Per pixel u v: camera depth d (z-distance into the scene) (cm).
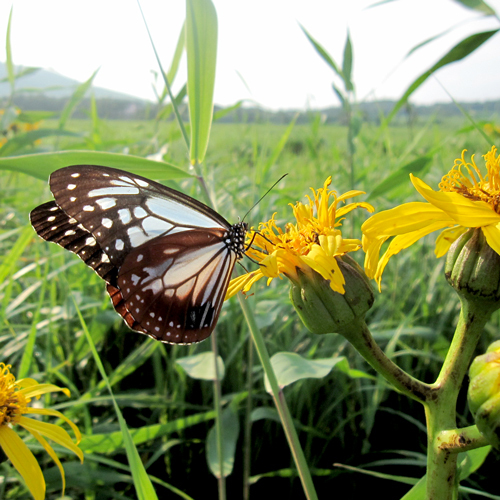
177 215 15
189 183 30
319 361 16
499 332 24
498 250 10
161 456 21
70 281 26
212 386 23
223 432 18
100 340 25
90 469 17
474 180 13
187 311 15
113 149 32
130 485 20
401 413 22
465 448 9
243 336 22
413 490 11
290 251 12
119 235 14
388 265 31
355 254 28
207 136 16
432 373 25
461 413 23
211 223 15
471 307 10
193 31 14
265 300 23
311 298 11
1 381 14
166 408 22
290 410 22
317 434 21
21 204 37
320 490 21
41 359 22
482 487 19
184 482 21
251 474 21
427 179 38
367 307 11
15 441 13
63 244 14
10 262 19
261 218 27
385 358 11
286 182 41
